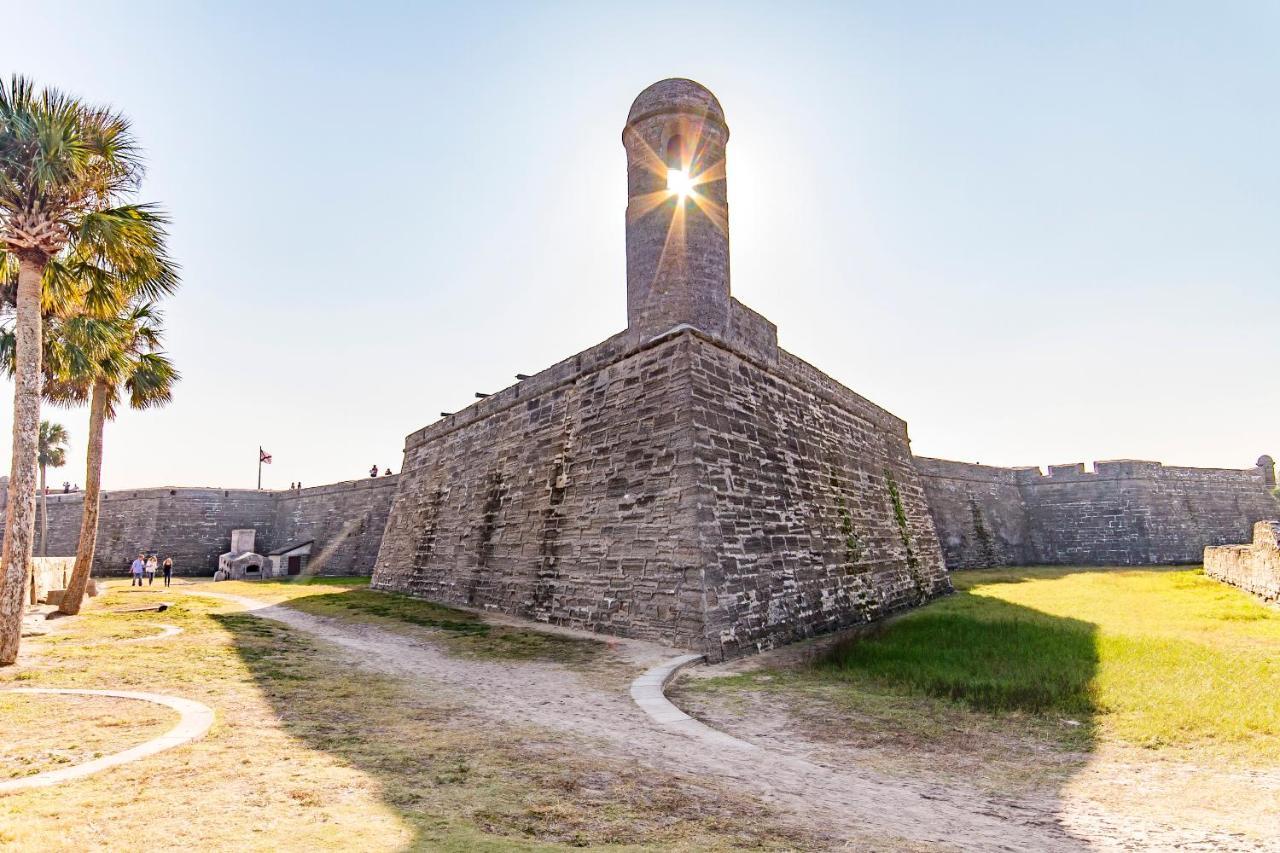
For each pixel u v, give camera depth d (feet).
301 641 43.34
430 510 81.82
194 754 19.01
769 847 14.25
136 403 67.97
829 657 39.24
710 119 53.06
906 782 20.34
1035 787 19.89
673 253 51.62
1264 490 133.49
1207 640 40.52
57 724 22.33
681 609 41.86
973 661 36.94
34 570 65.21
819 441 64.23
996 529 129.49
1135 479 125.70
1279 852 15.24
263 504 152.05
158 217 43.75
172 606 63.82
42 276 39.32
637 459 49.49
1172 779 20.38
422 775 18.10
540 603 54.80
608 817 15.57
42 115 36.81
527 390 67.82
